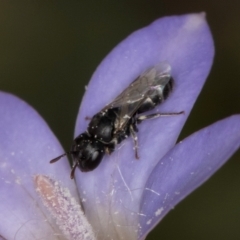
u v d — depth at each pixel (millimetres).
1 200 69
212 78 82
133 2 83
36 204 69
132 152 69
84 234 67
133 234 68
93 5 84
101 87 70
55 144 70
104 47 83
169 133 69
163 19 70
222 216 78
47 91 82
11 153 69
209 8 84
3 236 68
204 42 69
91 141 68
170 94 69
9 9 84
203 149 64
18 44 83
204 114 81
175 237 78
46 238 69
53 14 84
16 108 70
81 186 70
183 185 63
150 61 70
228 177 79
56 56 83
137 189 69
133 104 69
